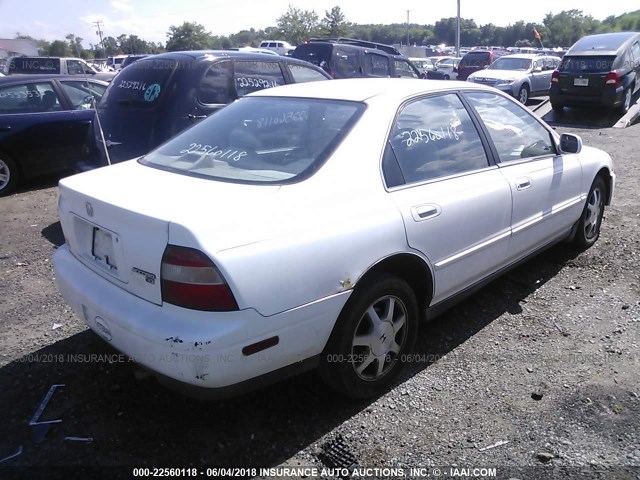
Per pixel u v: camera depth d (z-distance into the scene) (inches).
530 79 708.0
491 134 153.8
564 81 551.5
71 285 116.3
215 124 141.6
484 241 143.6
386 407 120.3
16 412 118.5
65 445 108.7
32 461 104.4
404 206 120.3
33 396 123.8
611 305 163.9
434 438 110.4
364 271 111.0
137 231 99.2
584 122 540.1
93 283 112.3
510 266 162.2
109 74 622.5
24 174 311.1
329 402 122.3
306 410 119.6
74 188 117.7
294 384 128.7
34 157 310.5
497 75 688.4
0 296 174.4
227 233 94.8
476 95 155.9
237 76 251.3
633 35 569.6
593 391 123.3
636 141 429.1
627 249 206.2
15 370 133.3
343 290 107.9
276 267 97.6
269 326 97.9
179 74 228.5
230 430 113.4
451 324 155.4
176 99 225.3
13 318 159.6
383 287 117.6
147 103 227.8
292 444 109.7
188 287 92.3
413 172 127.5
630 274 185.0
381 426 114.3
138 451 107.4
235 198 103.3
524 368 133.3
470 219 136.5
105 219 106.7
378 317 120.0
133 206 101.4
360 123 122.3
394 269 124.9
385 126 124.9
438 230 127.3
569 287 177.0
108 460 104.9
